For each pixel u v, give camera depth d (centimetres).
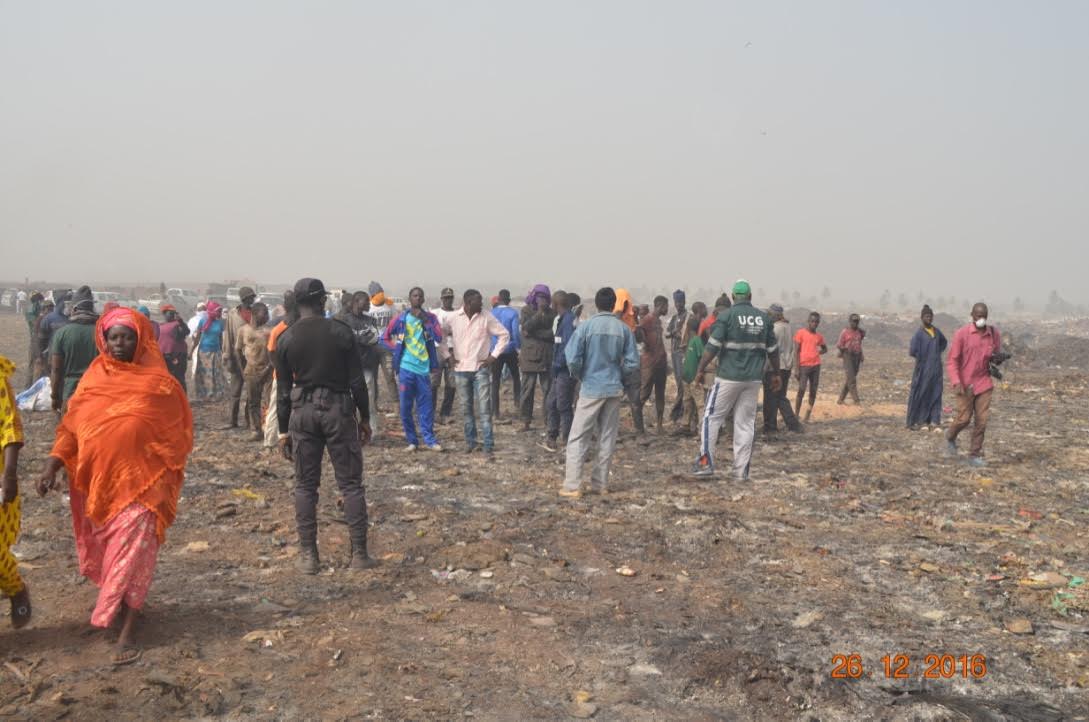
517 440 1244
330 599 563
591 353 889
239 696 419
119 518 460
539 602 579
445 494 886
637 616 557
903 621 566
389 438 1225
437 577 620
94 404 462
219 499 827
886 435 1368
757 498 907
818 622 559
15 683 420
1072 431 1446
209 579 593
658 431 1338
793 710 439
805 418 1538
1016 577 662
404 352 1119
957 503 907
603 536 742
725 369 981
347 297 1202
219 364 1742
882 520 830
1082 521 845
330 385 612
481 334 1113
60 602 532
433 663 470
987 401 1107
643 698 444
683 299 1468
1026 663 504
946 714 434
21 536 680
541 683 453
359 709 412
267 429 1109
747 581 639
